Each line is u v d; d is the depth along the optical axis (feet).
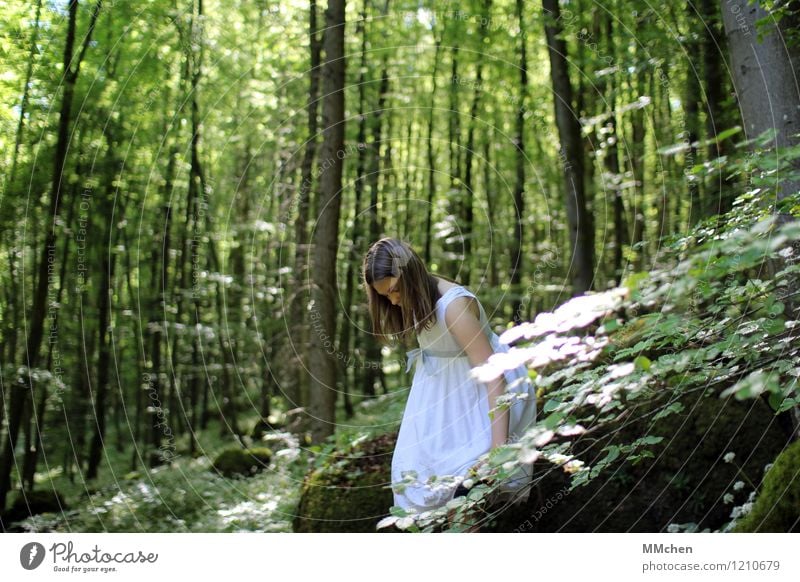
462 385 7.78
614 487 8.74
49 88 15.62
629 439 9.00
